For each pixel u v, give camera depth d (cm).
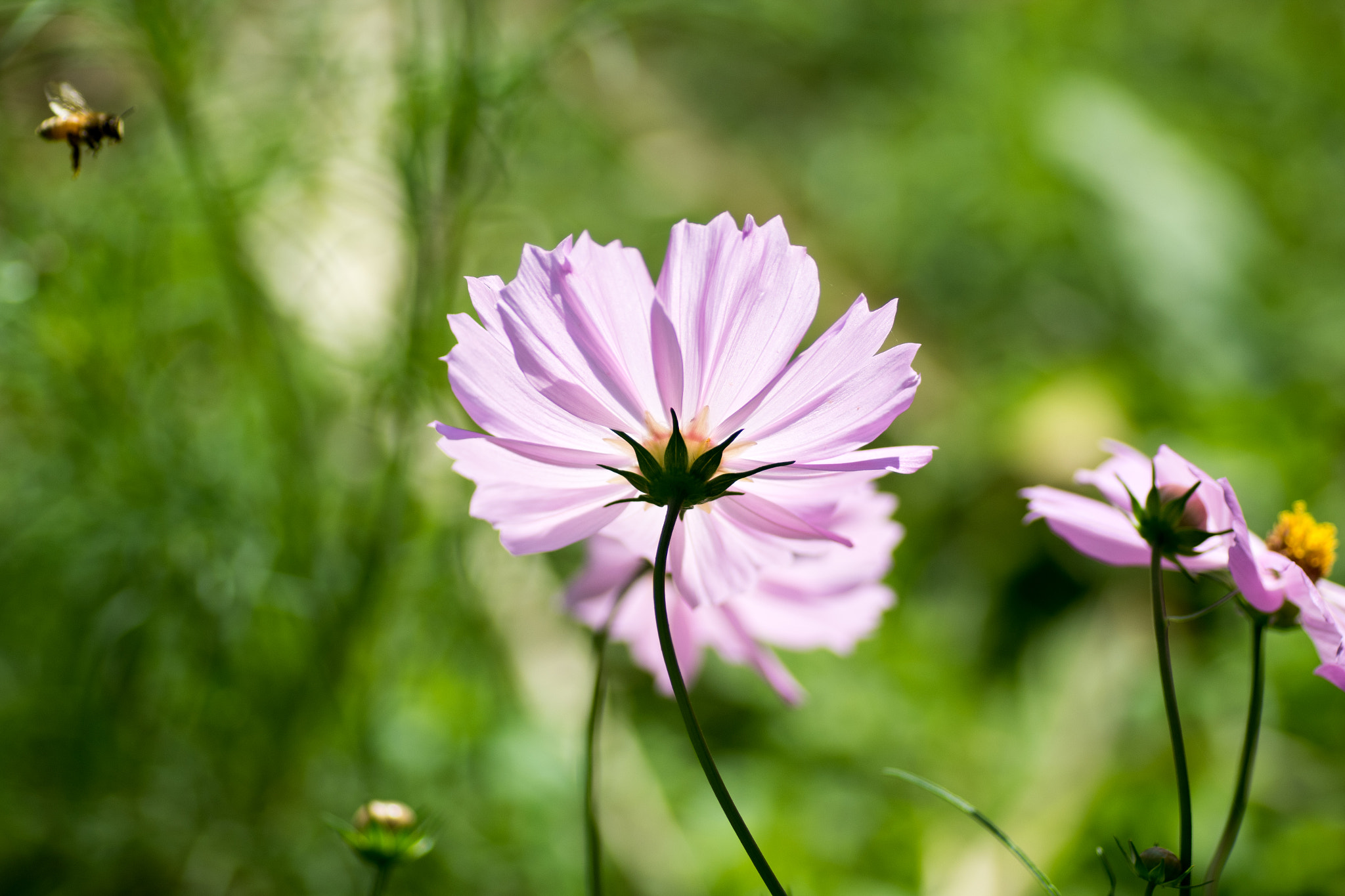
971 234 177
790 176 190
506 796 91
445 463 91
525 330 67
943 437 147
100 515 87
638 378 67
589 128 122
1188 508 67
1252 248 172
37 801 86
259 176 89
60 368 87
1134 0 211
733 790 99
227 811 88
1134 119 188
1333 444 136
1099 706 110
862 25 177
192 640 87
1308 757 100
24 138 92
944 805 100
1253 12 213
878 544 74
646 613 75
